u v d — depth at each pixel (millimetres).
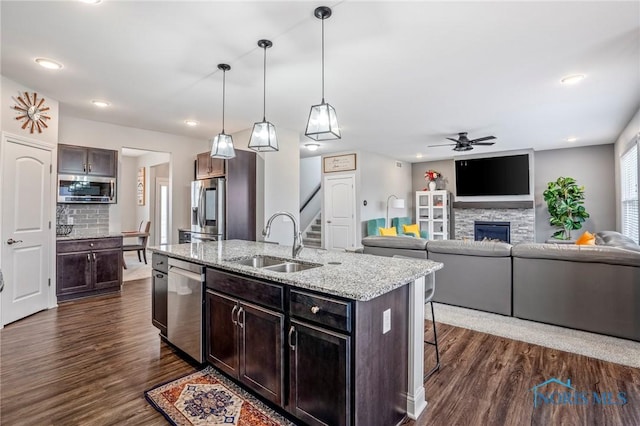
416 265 2205
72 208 4656
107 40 2561
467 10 2154
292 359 1799
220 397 2109
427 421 1893
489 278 3654
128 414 1926
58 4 2096
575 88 3551
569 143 6609
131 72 3160
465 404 2045
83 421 1858
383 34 2463
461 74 3186
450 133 5723
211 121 4938
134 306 3979
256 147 2789
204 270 2443
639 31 2404
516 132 5645
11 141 3359
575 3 2074
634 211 4965
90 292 4344
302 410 1755
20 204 3471
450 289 3900
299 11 2172
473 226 8055
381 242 4359
